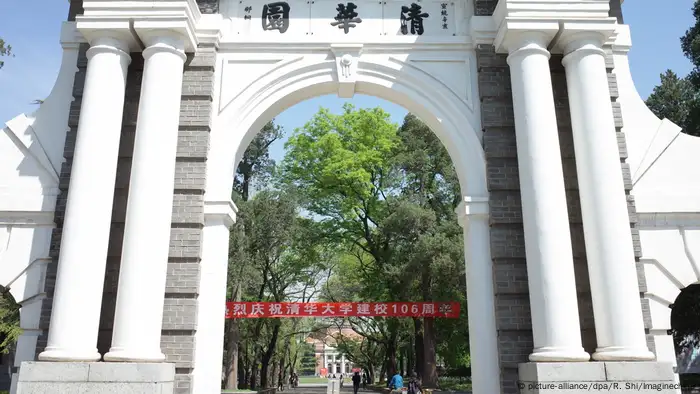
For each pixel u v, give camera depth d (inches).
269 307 644.1
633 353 250.2
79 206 264.8
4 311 311.7
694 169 323.6
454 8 340.8
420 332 895.1
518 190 301.1
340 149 922.7
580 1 297.3
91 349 253.8
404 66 326.0
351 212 945.5
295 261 1000.9
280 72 323.3
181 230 290.7
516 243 293.0
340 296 1150.3
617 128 314.2
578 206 295.4
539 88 289.7
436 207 954.1
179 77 299.0
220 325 285.7
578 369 247.1
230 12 336.8
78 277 256.4
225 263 297.7
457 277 750.5
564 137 307.6
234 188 1051.9
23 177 313.6
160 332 264.2
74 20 343.9
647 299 291.7
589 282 281.4
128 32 294.4
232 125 314.3
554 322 256.5
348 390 1435.8
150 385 242.8
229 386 814.5
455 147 313.6
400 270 799.7
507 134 309.9
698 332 627.2
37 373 241.8
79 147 274.7
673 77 865.5
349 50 327.0
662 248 310.2
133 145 303.0
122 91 293.3
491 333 286.4
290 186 927.0
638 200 315.0
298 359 2395.4
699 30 681.6
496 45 318.7
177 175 298.5
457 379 1111.6
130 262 260.5
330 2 338.6
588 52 295.6
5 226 305.9
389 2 339.9
